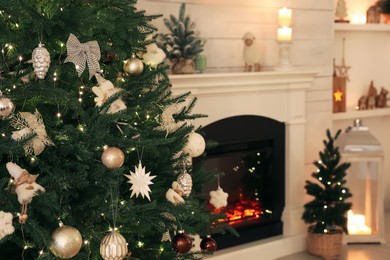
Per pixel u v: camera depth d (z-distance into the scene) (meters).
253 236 3.76
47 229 1.53
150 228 1.88
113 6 1.83
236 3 3.62
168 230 1.99
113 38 1.85
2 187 1.48
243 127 3.60
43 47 1.50
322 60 4.09
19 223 1.46
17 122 1.47
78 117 1.75
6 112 1.39
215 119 3.43
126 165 1.88
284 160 3.87
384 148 5.11
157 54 2.08
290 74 3.68
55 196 1.42
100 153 1.63
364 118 4.93
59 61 1.65
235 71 3.67
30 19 1.42
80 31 1.60
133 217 1.67
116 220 1.66
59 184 1.51
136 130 1.73
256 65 3.66
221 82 3.34
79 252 1.62
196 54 3.24
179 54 3.17
